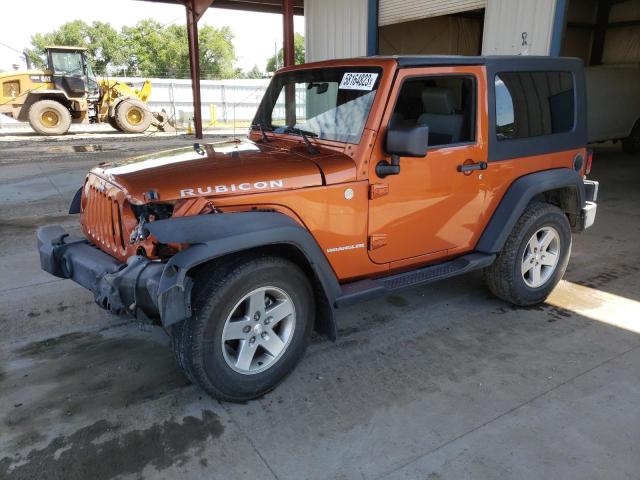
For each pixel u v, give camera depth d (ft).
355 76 10.83
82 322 12.93
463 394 10.02
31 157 42.09
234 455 8.38
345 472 8.02
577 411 9.50
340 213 10.27
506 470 8.06
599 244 19.79
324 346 11.89
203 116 93.66
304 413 9.44
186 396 9.92
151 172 9.62
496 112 12.05
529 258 13.43
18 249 18.56
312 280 10.28
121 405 9.63
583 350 11.74
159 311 8.11
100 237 10.49
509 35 25.77
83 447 8.52
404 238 11.36
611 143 52.42
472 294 14.93
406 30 43.91
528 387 10.27
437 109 11.35
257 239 8.71
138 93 74.59
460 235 12.37
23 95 62.90
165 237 8.13
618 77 40.68
